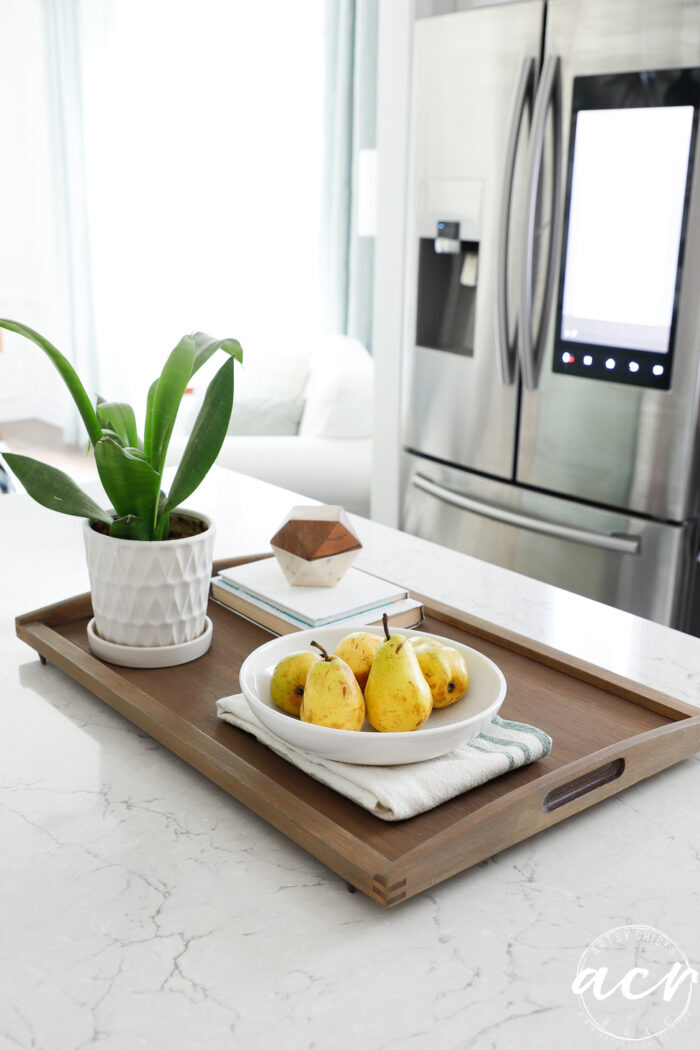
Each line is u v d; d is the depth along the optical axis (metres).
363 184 3.71
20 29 6.38
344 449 3.73
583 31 2.35
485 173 2.67
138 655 1.11
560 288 2.54
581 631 1.30
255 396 4.08
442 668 0.90
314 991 0.66
